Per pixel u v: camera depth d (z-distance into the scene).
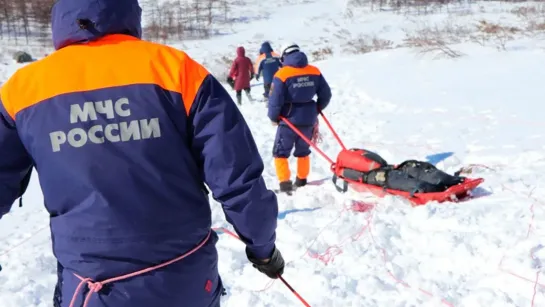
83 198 1.83
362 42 23.75
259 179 1.94
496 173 5.85
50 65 1.90
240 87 14.34
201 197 1.99
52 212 1.91
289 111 6.52
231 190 1.90
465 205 4.99
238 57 14.28
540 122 7.73
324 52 22.25
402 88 11.47
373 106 10.66
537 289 3.48
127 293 1.85
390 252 4.32
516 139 7.07
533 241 4.02
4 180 1.94
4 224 6.25
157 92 1.86
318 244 4.67
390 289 3.81
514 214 4.60
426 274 3.95
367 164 5.94
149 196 1.85
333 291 3.82
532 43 14.16
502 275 3.72
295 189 6.68
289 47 6.60
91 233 1.83
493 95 9.66
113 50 1.91
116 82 1.86
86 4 1.89
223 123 1.88
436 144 7.50
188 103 1.88
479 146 7.07
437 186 5.36
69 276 1.89
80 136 1.82
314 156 8.09
